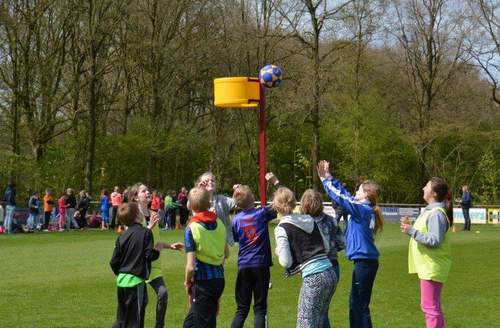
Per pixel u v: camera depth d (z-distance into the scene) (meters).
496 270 16.23
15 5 37.12
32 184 37.94
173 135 45.50
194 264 7.75
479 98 53.38
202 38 44.44
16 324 9.77
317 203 8.27
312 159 49.81
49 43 39.06
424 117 51.53
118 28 41.88
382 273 15.57
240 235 8.46
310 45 42.53
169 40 44.00
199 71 45.88
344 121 50.03
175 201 35.59
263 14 43.84
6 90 39.62
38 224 31.88
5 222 29.78
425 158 52.34
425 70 51.12
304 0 42.09
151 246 8.05
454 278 14.88
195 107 52.75
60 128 44.34
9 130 42.38
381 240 24.89
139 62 43.84
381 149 50.66
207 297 7.80
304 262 7.35
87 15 38.81
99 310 10.84
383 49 52.91
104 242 23.86
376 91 50.78
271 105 44.69
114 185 44.66
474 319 10.42
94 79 39.09
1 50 38.12
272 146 50.84
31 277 14.49
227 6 44.03
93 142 39.59
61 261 17.55
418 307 11.41
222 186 49.62
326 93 45.62
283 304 11.56
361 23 43.53
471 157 53.78
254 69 44.47
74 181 40.09
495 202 50.22
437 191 8.22
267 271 8.44
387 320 10.33
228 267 16.53
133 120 46.03
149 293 12.60
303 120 43.91
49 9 38.69
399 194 54.25
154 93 44.50
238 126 49.59
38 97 39.16
